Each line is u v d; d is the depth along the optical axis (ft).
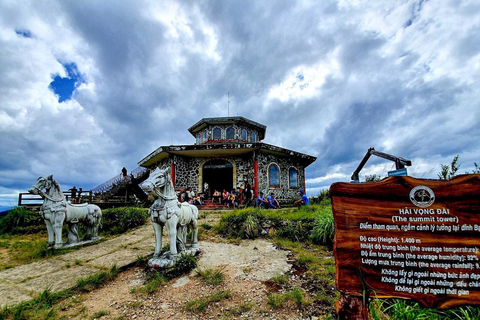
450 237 7.18
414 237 7.36
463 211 7.20
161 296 12.84
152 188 15.60
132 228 29.68
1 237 29.43
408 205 7.50
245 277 14.43
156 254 16.57
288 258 17.38
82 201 46.60
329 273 14.35
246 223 24.02
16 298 12.85
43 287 14.15
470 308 8.93
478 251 7.00
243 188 48.32
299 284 13.29
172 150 48.11
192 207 19.22
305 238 22.34
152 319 10.79
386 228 7.55
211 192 69.72
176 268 15.20
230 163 53.98
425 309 9.03
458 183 7.32
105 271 15.94
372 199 7.74
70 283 14.53
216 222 29.27
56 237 21.57
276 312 10.77
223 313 10.93
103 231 29.78
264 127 65.46
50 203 21.91
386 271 7.39
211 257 18.03
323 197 46.42
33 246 23.38
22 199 39.06
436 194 7.39
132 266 17.17
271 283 13.50
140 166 63.57
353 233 7.73
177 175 51.42
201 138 63.21
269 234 23.50
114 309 11.75
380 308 10.05
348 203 7.89
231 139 58.95
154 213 16.44
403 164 20.89
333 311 10.58
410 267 7.27
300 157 58.44
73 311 11.67
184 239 18.52
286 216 25.64
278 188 53.78
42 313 11.27
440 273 7.11
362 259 7.59
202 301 11.84
